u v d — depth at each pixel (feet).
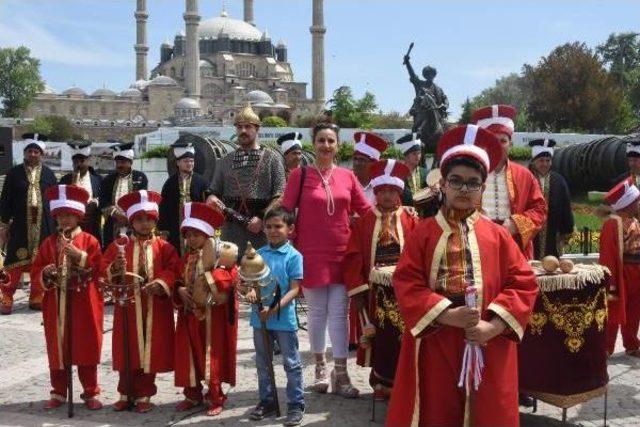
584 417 19.97
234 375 20.63
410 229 21.52
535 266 19.57
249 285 19.06
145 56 478.18
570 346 17.88
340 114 191.83
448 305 13.33
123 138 381.60
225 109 421.18
